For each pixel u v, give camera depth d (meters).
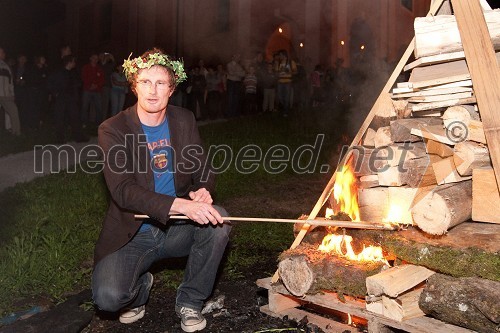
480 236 2.46
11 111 10.23
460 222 2.54
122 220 2.82
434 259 2.52
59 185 7.18
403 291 2.54
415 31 2.61
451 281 2.47
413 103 2.74
